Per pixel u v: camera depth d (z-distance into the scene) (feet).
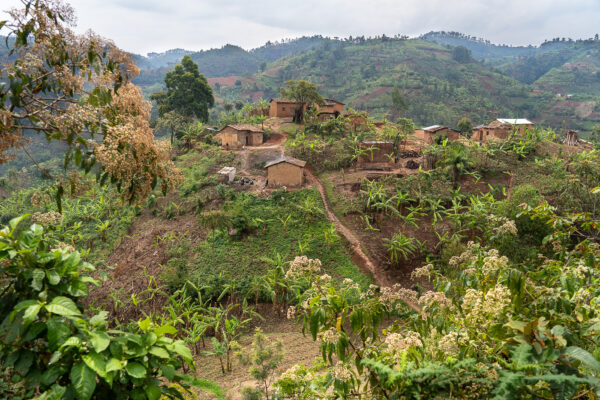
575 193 99.81
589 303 16.26
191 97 229.04
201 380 12.73
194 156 173.37
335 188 136.56
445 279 20.02
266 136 190.90
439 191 123.54
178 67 232.94
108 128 17.90
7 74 15.46
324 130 182.29
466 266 22.17
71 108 17.19
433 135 184.14
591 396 11.98
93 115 17.94
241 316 92.68
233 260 106.32
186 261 106.73
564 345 10.64
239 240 112.78
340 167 151.64
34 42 16.83
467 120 249.34
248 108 260.62
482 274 18.85
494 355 13.46
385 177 134.82
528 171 138.82
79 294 11.73
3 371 11.34
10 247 11.55
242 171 153.07
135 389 11.23
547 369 10.76
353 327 15.26
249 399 24.27
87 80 18.42
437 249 107.86
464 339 14.23
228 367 70.49
